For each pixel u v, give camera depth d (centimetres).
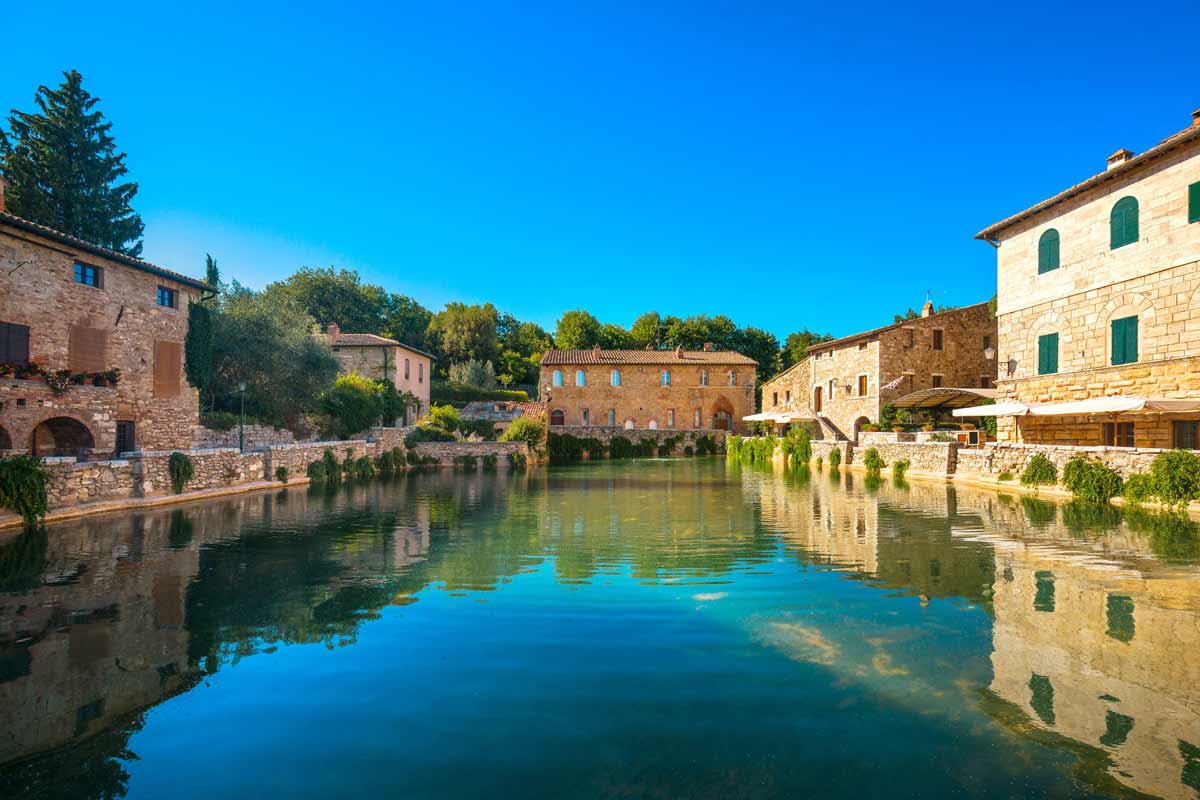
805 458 3903
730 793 417
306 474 2808
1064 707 532
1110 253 2312
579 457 5231
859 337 4069
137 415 2453
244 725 512
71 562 1102
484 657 652
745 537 1349
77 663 635
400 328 8169
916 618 771
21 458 1473
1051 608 802
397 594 894
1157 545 1197
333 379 3853
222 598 869
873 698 553
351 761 461
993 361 4038
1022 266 2734
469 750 475
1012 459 2291
